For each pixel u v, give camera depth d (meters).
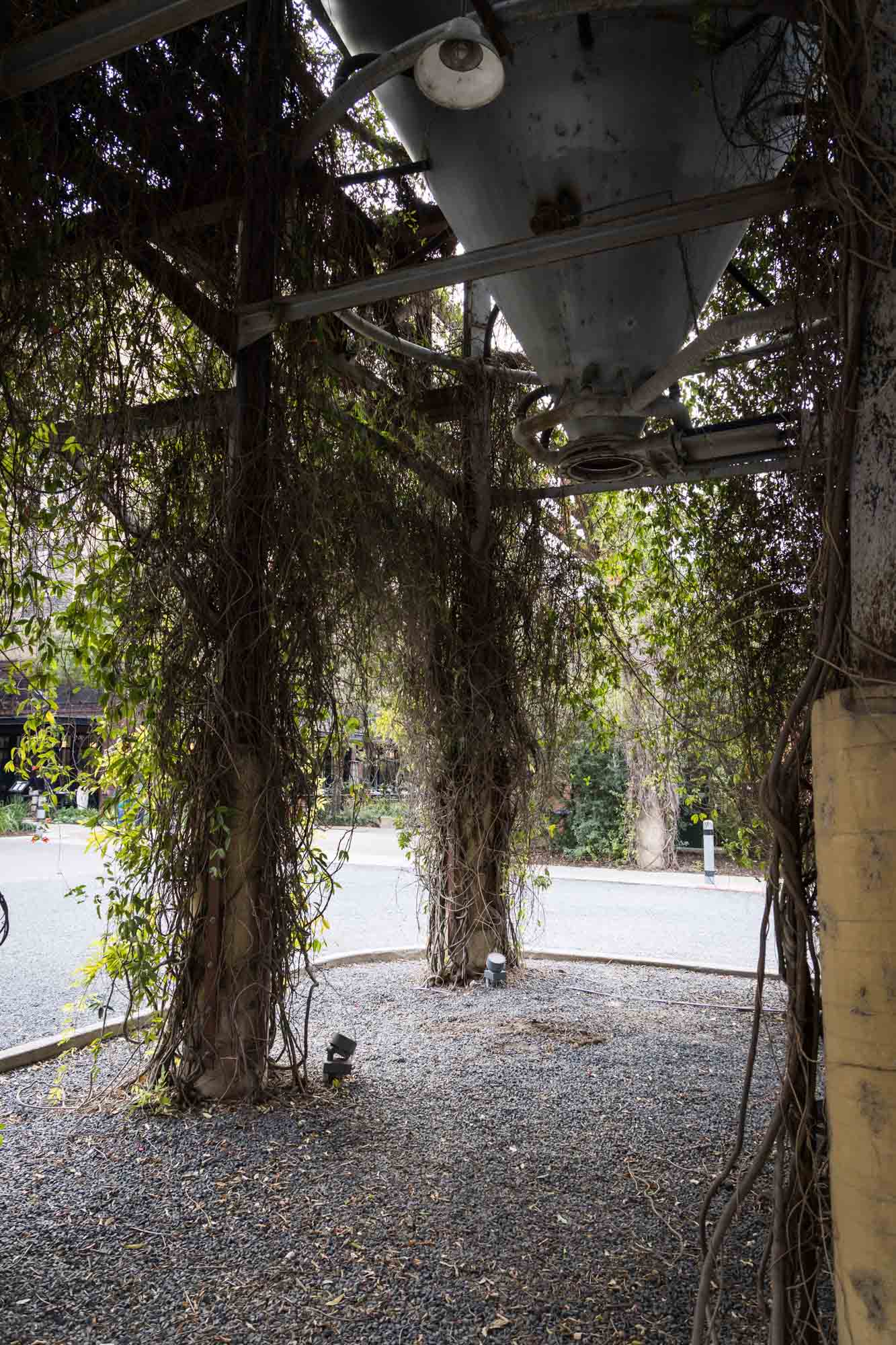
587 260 4.19
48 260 3.11
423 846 6.49
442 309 6.20
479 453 5.91
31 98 3.08
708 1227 2.89
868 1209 1.50
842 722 1.60
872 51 1.67
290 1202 3.04
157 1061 4.02
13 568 3.52
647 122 3.82
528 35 3.68
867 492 1.70
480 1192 3.14
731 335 3.57
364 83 3.59
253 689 4.03
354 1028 5.21
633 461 4.91
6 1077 4.23
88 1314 2.39
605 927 8.77
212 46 3.83
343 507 4.74
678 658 6.09
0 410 3.22
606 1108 3.97
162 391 4.07
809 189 2.15
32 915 9.05
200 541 3.94
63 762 4.07
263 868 4.03
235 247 4.20
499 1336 2.31
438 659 5.92
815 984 1.90
